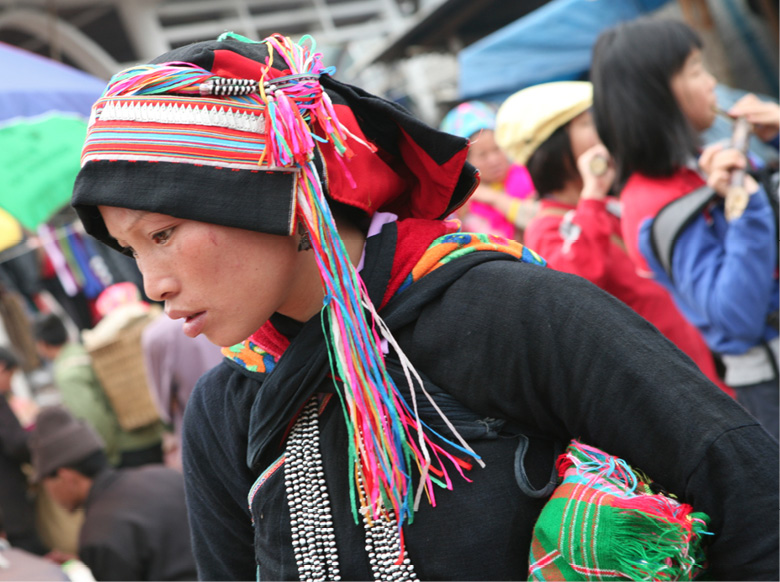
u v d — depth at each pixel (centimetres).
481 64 516
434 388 97
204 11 1151
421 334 97
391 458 93
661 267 201
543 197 251
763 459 88
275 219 90
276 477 102
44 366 656
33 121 310
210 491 115
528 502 95
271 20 1162
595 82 203
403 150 105
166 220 90
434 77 836
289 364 99
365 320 94
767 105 200
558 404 94
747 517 87
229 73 93
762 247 182
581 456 95
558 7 488
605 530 88
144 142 89
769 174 213
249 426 105
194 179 89
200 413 112
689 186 198
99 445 293
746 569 89
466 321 95
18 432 406
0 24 1052
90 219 97
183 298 92
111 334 456
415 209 108
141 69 93
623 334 91
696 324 206
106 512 258
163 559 255
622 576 89
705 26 447
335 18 1179
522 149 247
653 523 87
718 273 190
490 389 95
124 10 1116
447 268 99
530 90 252
